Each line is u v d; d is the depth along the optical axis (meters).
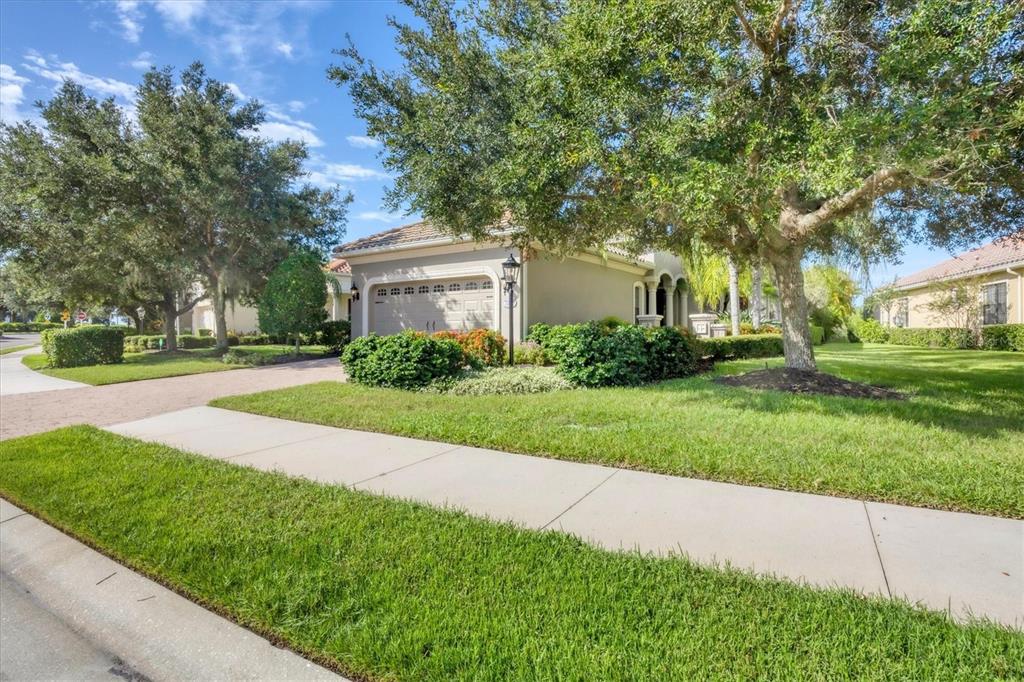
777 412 6.84
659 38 5.50
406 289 16.95
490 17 7.57
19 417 8.23
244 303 22.72
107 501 4.20
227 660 2.44
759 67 6.32
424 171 7.80
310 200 20.45
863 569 2.92
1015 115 4.52
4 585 3.30
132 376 13.24
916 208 9.02
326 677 2.27
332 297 28.20
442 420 6.77
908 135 4.87
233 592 2.88
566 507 3.92
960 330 20.52
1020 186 6.09
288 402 8.51
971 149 4.66
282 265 17.67
